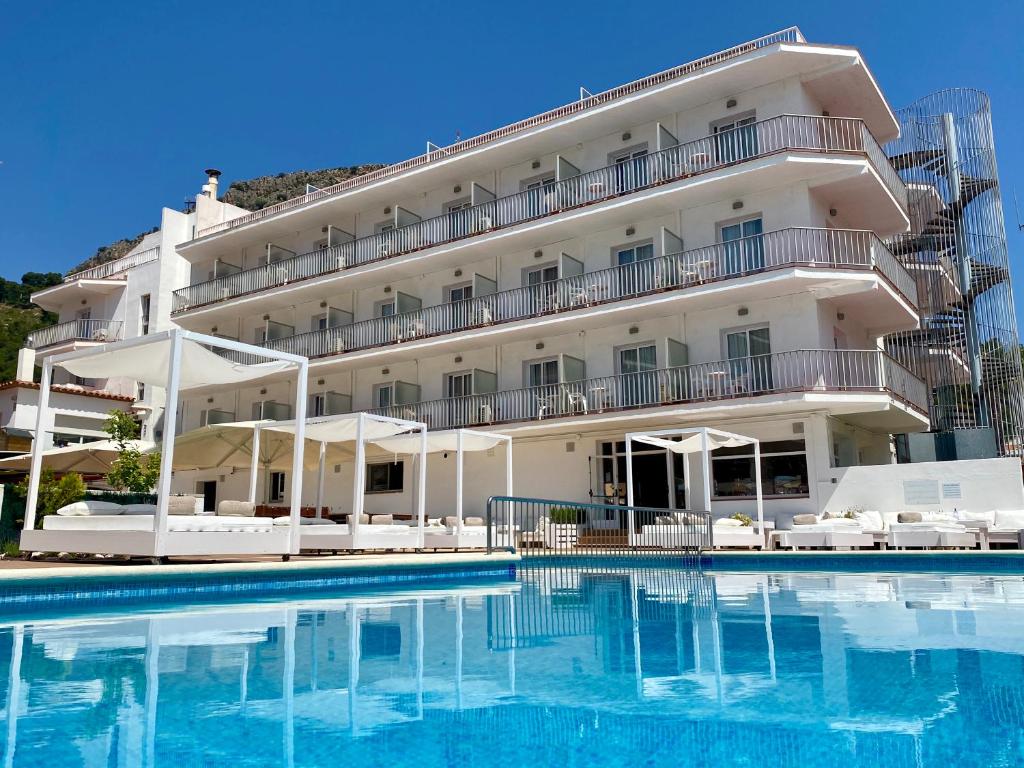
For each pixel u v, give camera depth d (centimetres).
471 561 1201
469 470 2350
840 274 1781
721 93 2025
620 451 2125
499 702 399
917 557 1301
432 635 630
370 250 2628
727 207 2000
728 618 724
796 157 1806
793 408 1809
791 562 1398
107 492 1730
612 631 649
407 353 2450
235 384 2941
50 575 766
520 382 2303
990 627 640
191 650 551
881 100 2048
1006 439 2264
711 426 1977
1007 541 1453
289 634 632
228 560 1184
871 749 310
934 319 2455
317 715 371
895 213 2106
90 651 544
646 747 319
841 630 635
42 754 306
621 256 2195
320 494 1777
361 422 1361
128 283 3409
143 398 3150
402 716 371
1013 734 330
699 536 1565
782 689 423
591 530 1936
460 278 2495
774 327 1891
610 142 2242
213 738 332
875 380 1831
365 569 1052
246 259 3122
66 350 3347
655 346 2072
